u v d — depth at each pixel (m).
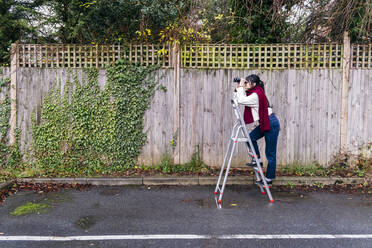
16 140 6.03
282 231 3.60
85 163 6.05
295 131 6.03
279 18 6.41
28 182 5.53
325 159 6.04
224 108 6.07
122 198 4.82
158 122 6.10
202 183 5.57
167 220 3.93
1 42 8.55
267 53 6.17
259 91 4.85
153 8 7.47
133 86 6.05
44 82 6.02
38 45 6.00
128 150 6.08
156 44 6.06
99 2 7.59
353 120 6.00
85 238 3.40
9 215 4.07
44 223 3.81
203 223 3.83
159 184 5.55
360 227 3.72
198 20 7.36
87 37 8.38
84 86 6.01
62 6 9.32
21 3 9.48
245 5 6.60
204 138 6.10
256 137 5.09
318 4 6.66
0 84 5.96
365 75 5.96
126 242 3.31
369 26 5.96
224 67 6.04
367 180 5.51
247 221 3.90
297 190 5.27
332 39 6.82
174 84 6.05
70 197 4.86
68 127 6.05
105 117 6.05
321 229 3.66
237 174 5.80
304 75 5.99
